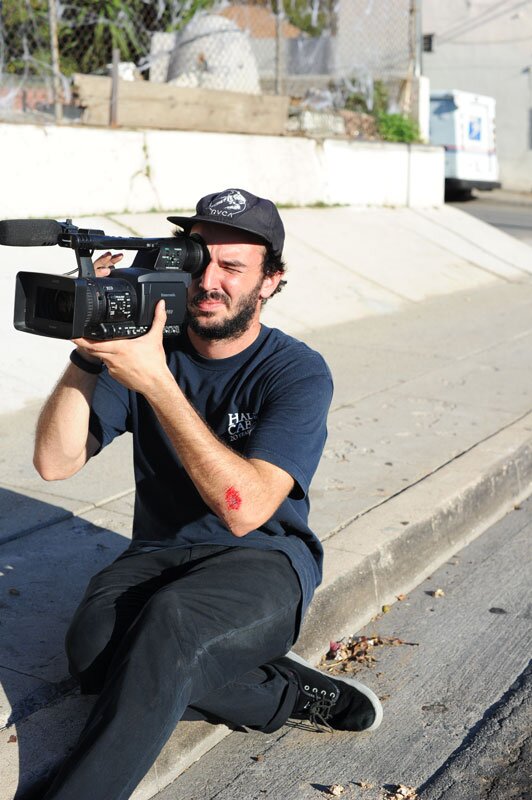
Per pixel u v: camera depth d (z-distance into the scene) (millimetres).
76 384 2580
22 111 9227
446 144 18797
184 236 2584
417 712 3000
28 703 2635
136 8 11016
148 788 2531
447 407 5754
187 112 9641
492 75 23156
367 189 11852
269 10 12234
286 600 2500
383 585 3715
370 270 9602
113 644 2434
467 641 3457
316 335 7543
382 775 2674
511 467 4875
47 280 2182
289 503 2643
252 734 2840
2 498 4059
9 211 7938
